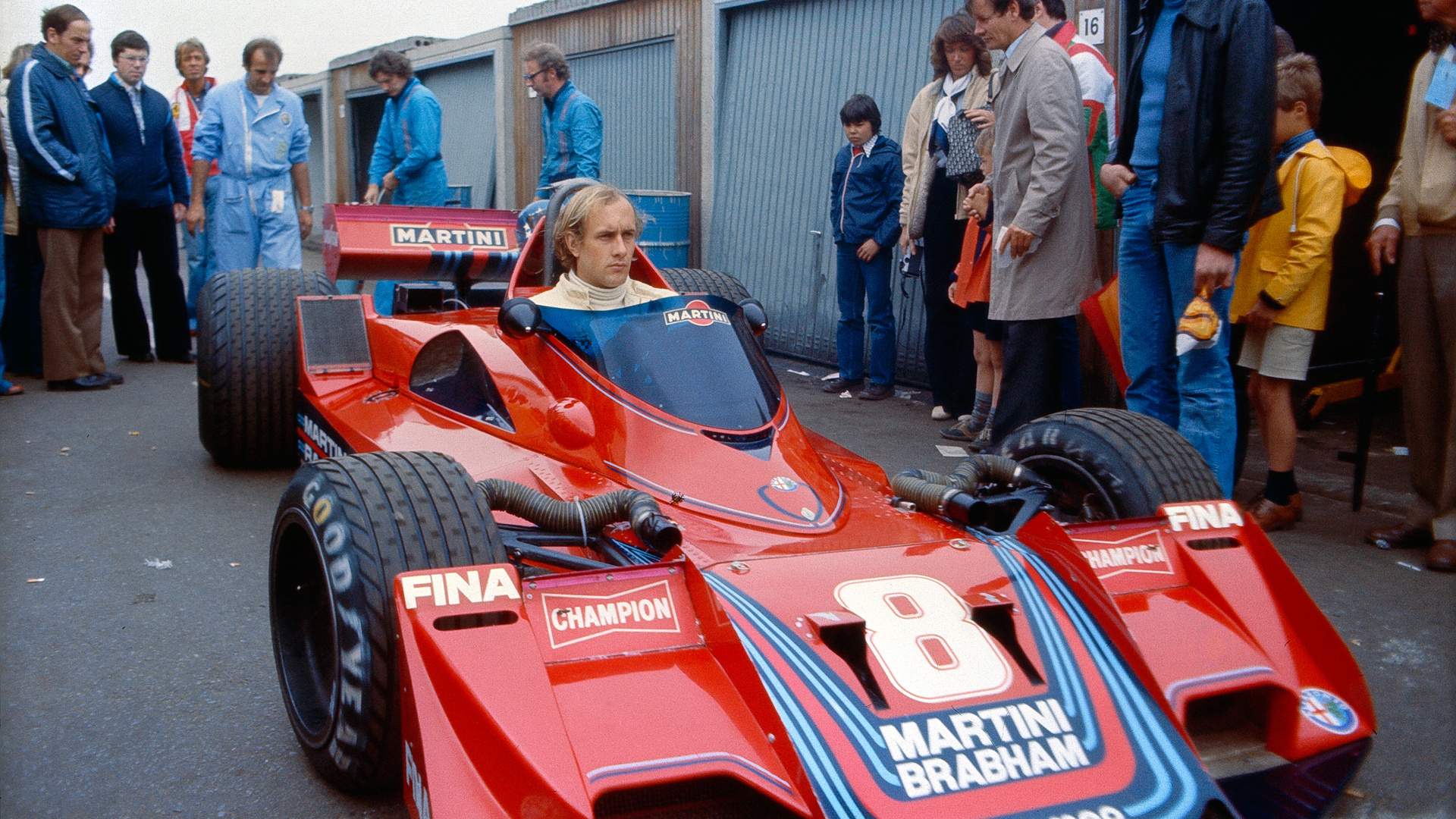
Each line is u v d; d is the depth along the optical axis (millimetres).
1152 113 4137
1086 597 2285
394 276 5129
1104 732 2010
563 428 2938
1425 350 4152
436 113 7727
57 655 3250
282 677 2660
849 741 1891
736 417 2973
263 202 8023
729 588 2188
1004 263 4988
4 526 4414
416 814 1977
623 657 2088
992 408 5805
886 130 7688
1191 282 4090
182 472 5219
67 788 2535
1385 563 4156
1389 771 2684
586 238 3303
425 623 2008
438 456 2498
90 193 6863
